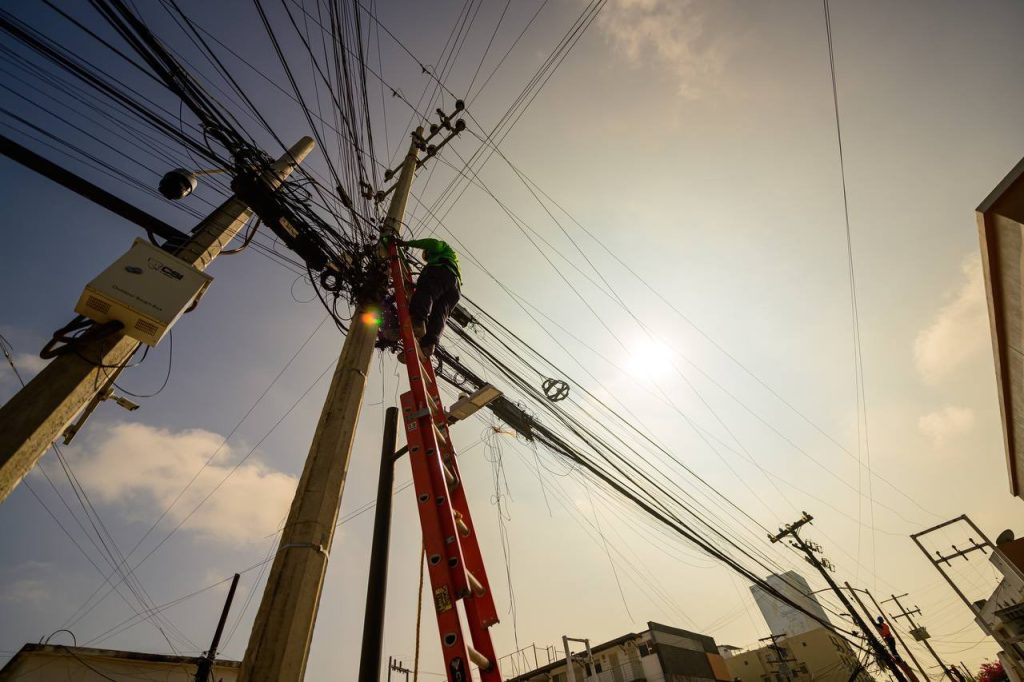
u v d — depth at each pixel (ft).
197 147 13.58
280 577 7.19
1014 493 36.60
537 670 81.20
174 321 11.72
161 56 12.37
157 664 40.88
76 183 12.08
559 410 25.67
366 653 11.91
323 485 8.50
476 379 23.84
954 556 57.36
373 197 20.30
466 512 11.14
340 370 11.21
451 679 6.82
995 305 22.76
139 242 12.30
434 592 8.03
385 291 16.51
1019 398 27.22
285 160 18.02
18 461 8.78
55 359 10.54
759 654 106.01
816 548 64.69
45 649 37.32
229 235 15.79
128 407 12.79
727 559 30.94
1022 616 49.60
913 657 64.13
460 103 25.35
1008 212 18.54
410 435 11.03
